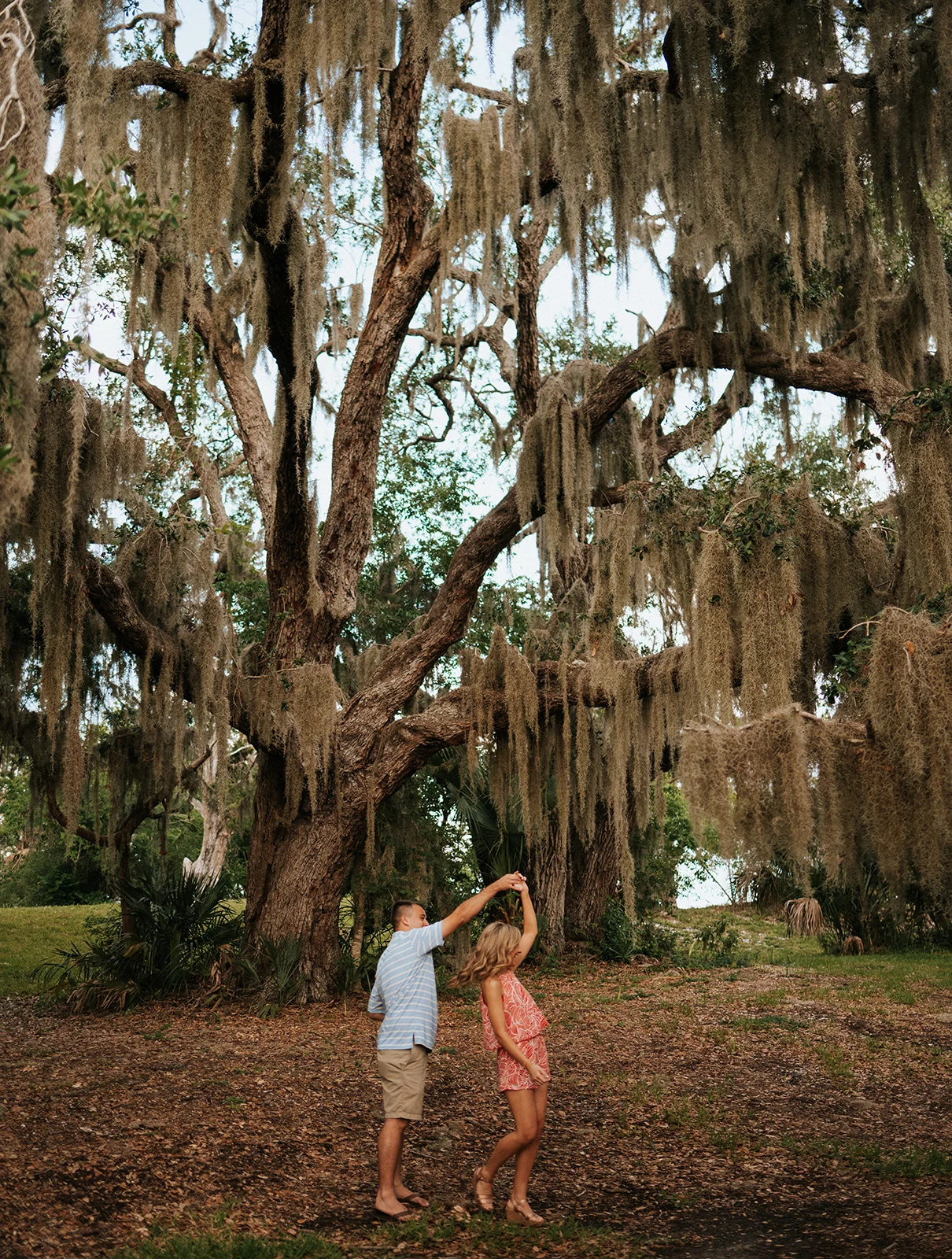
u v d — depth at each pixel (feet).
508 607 50.55
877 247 33.32
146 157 28.07
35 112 17.19
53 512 27.43
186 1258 13.30
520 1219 15.70
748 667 21.89
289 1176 17.63
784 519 23.13
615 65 29.30
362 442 37.91
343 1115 21.50
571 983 43.32
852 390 33.24
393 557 55.47
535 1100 15.92
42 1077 23.50
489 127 31.83
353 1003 35.65
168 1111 20.58
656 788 33.91
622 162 29.40
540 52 26.68
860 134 28.55
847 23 27.71
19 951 48.44
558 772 36.70
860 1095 24.44
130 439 30.22
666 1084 25.29
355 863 40.55
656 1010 36.01
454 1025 33.53
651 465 44.14
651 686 32.48
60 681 29.71
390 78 34.88
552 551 37.68
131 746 38.42
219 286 38.27
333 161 28.37
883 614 17.74
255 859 37.88
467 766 46.24
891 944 53.93
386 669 38.24
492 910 47.47
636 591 33.42
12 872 84.64
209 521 41.29
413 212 36.78
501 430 48.80
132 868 41.88
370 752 37.06
